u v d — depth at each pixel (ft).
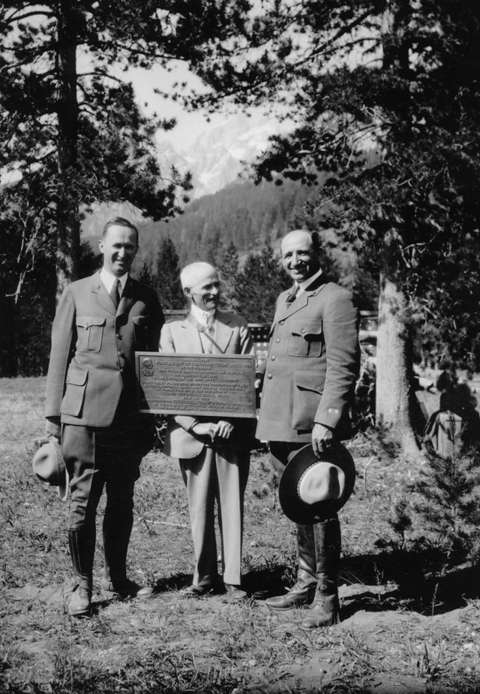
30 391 65.72
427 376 40.45
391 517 21.98
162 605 14.78
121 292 14.97
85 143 44.60
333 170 36.09
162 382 14.70
